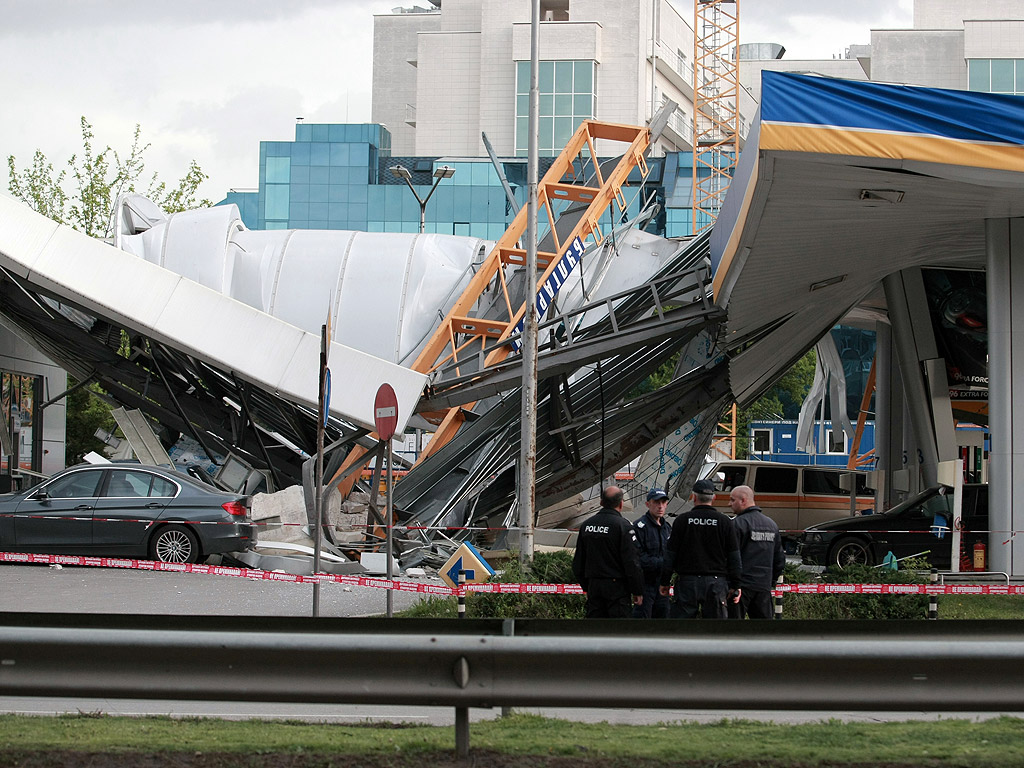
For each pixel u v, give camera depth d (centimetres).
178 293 7431
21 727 2208
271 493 8162
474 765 1923
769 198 6362
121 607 4819
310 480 7456
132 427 8569
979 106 5712
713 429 10556
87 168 16325
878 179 6134
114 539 6312
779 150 5703
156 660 1956
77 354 8556
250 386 8250
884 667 1925
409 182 14112
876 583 4694
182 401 8675
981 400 9856
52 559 4756
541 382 9181
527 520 5788
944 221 7306
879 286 11206
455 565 4369
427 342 10300
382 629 2328
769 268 7775
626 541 3506
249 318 7431
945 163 5716
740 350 9812
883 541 8038
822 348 15012
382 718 2595
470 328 9681
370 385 7394
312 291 11050
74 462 14100
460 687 1941
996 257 7125
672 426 9956
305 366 7394
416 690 1944
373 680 1950
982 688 1933
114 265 7419
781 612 4044
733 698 1931
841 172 6006
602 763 1939
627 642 1933
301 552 7031
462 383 8719
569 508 10550
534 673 1947
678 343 9519
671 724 2483
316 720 2508
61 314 8681
